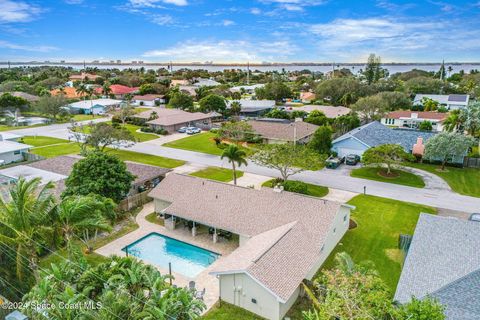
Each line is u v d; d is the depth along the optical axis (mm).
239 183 46094
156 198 35906
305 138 66000
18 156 58594
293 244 24766
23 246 21453
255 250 24156
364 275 18156
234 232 28984
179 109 107688
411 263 21453
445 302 17453
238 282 22375
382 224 34062
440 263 20609
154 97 129250
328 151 54500
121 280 19766
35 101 110750
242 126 65312
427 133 59812
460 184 45531
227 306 23000
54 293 18938
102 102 114375
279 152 41719
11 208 21828
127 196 38406
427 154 51375
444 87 136250
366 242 30625
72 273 20891
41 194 23938
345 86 119812
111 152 62312
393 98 102688
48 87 161750
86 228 24844
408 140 58281
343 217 30969
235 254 24969
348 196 41500
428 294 17156
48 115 100812
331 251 29078
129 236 32500
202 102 99625
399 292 18953
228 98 131125
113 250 30141
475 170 51281
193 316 17969
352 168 53125
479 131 62031
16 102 103000
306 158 40969
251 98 139125
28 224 21875
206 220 30734
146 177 41812
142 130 81688
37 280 21938
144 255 29766
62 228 23781
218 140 67438
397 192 42812
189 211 32219
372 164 51656
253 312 22250
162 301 17906
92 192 31656
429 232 24297
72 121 80625
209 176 49094
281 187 32188
